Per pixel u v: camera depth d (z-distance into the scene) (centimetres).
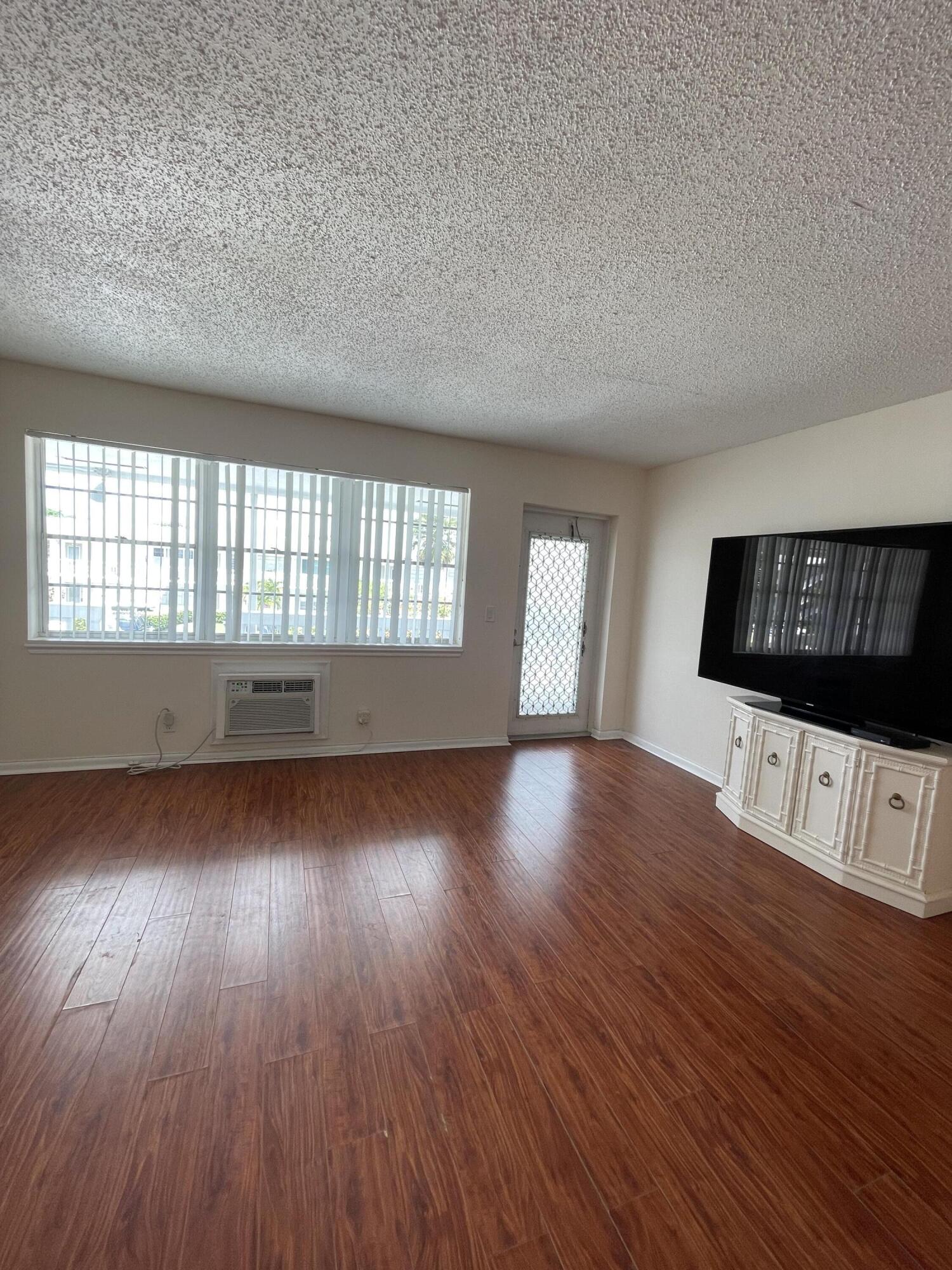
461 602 400
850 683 256
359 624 374
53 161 134
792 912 217
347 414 341
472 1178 113
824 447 301
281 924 193
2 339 252
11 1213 102
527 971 176
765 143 116
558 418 322
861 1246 104
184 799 290
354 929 192
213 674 340
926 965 188
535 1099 132
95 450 306
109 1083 129
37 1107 122
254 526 342
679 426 323
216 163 134
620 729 465
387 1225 104
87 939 179
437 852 252
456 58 102
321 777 334
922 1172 119
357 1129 122
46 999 153
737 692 350
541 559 439
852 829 237
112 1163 111
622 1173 116
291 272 184
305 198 146
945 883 222
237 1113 124
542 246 160
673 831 287
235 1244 99
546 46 99
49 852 232
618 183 132
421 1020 154
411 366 258
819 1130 127
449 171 132
